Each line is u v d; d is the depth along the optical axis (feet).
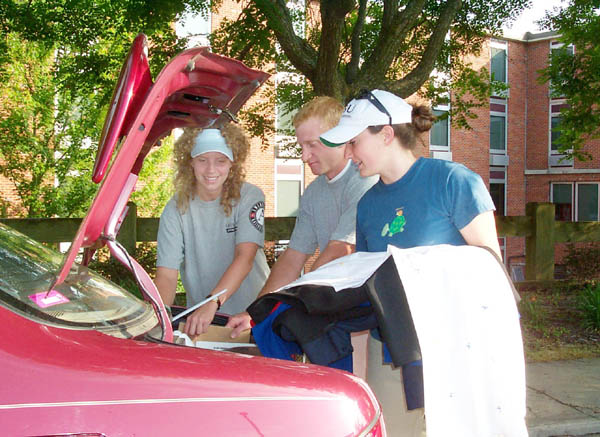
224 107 7.22
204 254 10.71
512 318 6.89
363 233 8.49
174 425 4.10
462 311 6.70
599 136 38.68
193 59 5.90
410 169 7.84
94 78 25.85
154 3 21.31
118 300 6.22
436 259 6.82
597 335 22.74
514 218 30.42
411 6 24.71
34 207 41.55
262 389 4.53
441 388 6.53
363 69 25.50
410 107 7.94
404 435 8.16
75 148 41.04
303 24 32.68
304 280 7.30
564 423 14.25
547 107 78.84
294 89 31.17
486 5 31.12
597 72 33.37
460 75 35.40
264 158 59.72
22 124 39.86
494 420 6.70
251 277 11.27
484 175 76.69
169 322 6.18
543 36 77.71
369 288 6.91
